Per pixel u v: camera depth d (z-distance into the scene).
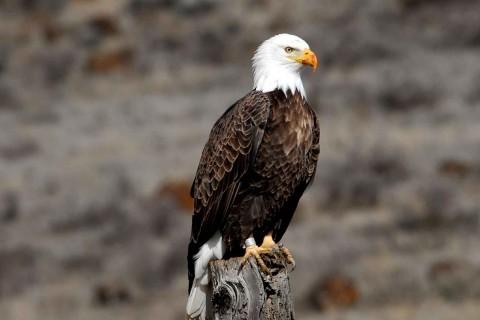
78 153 31.64
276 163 9.56
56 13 53.44
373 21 44.94
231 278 7.71
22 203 26.97
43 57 45.59
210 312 9.10
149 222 24.03
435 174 25.84
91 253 22.98
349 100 34.53
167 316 19.53
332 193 24.86
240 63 43.56
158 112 35.88
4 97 41.03
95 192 27.23
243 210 9.70
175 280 21.39
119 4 53.69
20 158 31.80
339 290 19.20
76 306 20.56
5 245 23.98
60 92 42.09
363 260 20.83
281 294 7.75
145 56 44.94
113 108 37.53
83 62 45.22
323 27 45.25
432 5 45.81
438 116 31.84
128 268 21.75
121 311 20.05
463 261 20.27
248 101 9.62
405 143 28.89
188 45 46.03
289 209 10.08
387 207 24.17
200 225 9.73
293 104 9.61
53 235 24.75
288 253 8.73
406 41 41.94
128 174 28.52
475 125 30.41
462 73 36.19
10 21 52.62
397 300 19.19
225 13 50.06
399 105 33.84
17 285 21.94
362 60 40.44
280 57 9.77
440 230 22.39
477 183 25.25
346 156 27.61
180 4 50.97
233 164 9.55
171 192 25.92
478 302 18.72
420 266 20.22
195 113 35.22
